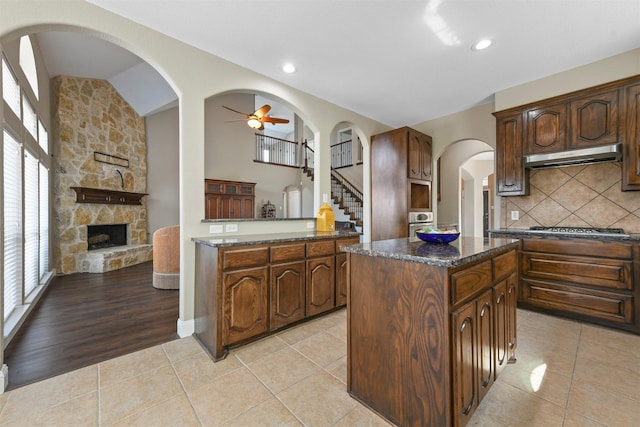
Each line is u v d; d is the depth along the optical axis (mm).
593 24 2242
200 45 2537
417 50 2635
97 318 2785
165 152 6734
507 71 3010
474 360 1359
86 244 5062
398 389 1368
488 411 1465
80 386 1694
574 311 2643
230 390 1664
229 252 2078
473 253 1363
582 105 2752
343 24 2266
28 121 3598
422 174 4340
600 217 2889
